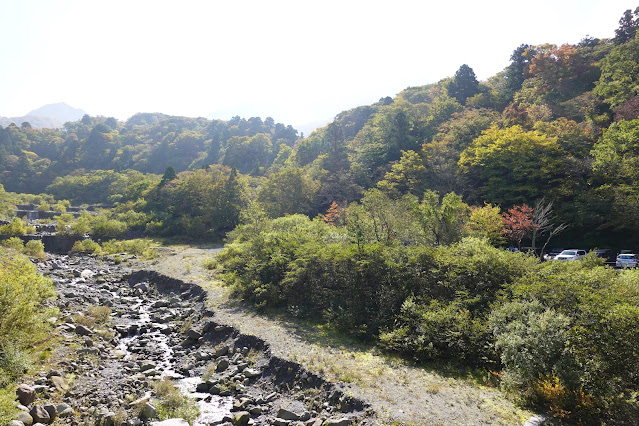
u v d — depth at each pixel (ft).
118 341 57.67
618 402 29.66
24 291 48.83
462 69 278.67
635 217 93.20
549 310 36.76
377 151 210.38
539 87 209.15
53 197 323.78
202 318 65.57
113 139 532.32
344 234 83.76
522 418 31.42
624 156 96.53
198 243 176.55
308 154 296.92
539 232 110.63
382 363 45.19
